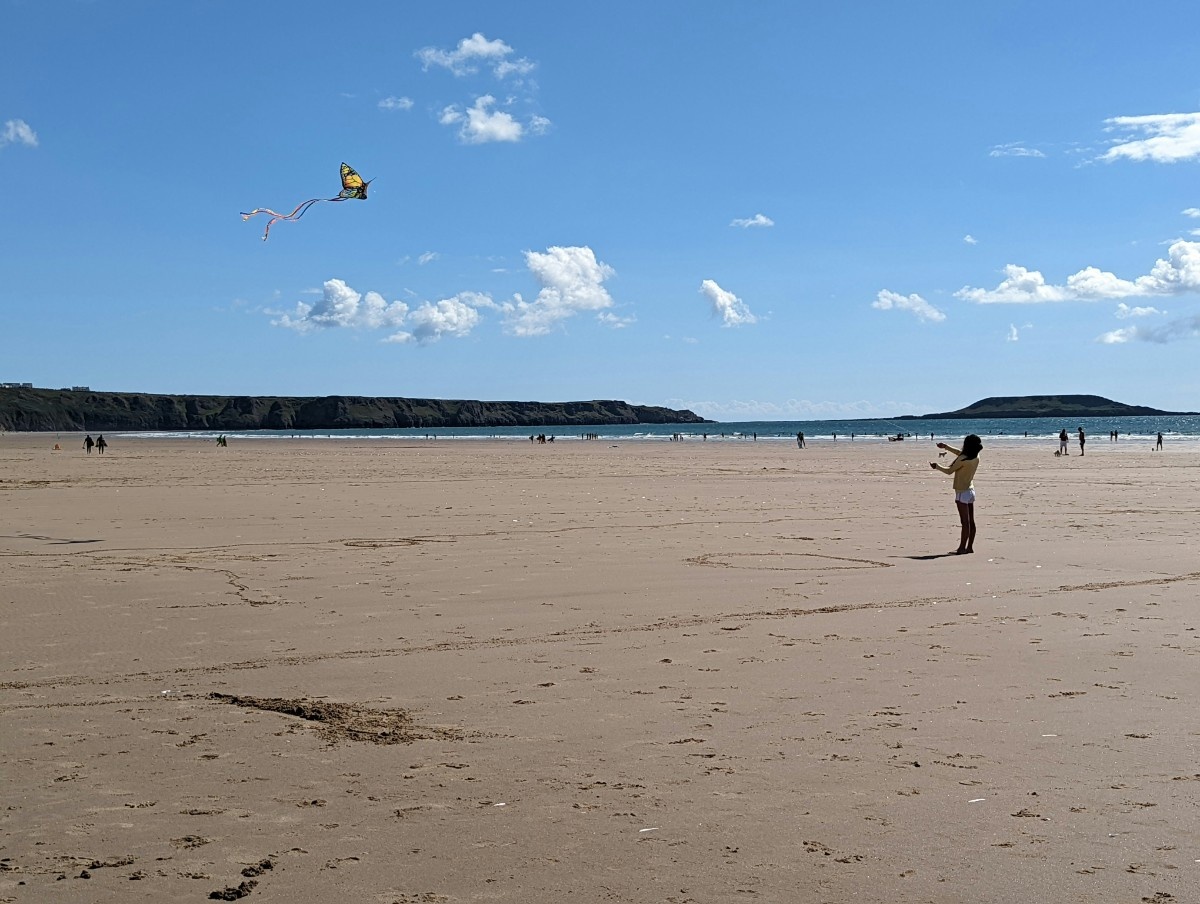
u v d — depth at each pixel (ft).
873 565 43.68
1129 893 13.28
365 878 13.70
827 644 28.37
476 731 20.30
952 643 28.45
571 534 55.31
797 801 16.46
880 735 19.94
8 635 29.43
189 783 17.30
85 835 15.12
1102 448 231.71
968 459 47.88
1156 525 60.34
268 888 13.42
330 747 19.27
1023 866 14.07
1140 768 17.98
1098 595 36.27
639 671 25.30
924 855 14.43
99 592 36.70
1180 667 25.55
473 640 28.91
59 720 21.06
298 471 129.18
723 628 30.63
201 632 29.94
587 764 18.28
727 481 108.06
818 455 195.52
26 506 72.28
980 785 17.15
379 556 46.39
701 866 14.08
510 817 15.79
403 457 185.37
